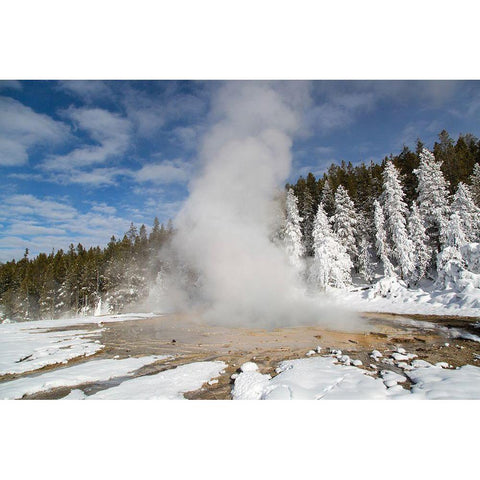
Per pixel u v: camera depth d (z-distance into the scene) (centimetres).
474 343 747
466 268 1553
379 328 1005
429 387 418
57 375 549
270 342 812
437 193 2053
